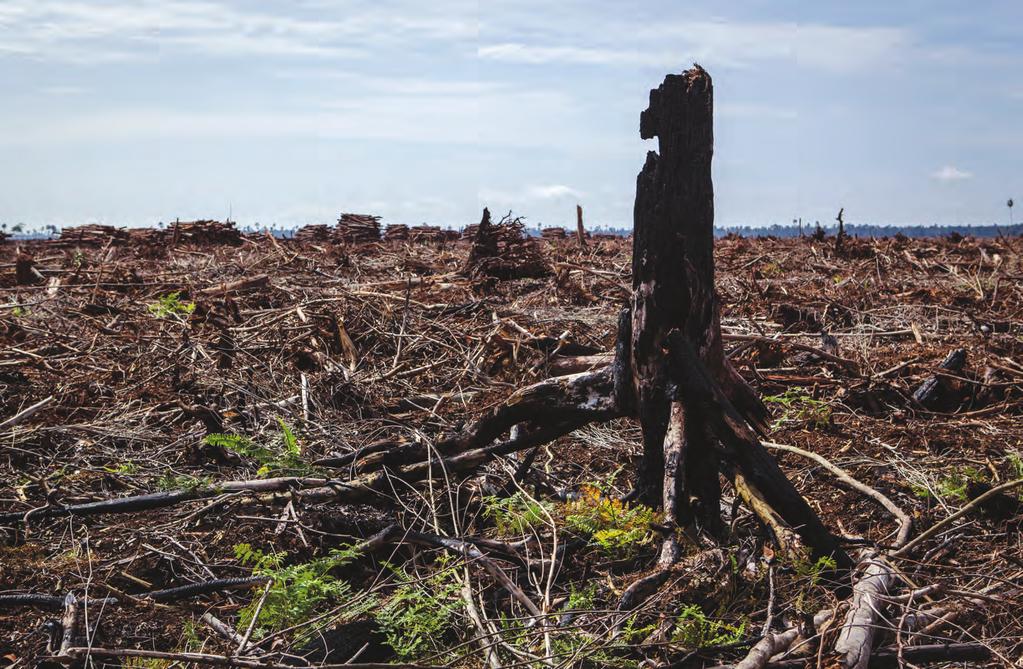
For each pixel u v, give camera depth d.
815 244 20.11
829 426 6.27
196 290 11.54
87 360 7.71
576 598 3.57
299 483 4.64
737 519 4.29
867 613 3.28
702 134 3.98
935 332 9.67
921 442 5.94
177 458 5.45
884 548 4.06
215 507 4.64
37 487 4.89
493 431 4.66
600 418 4.37
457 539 4.05
